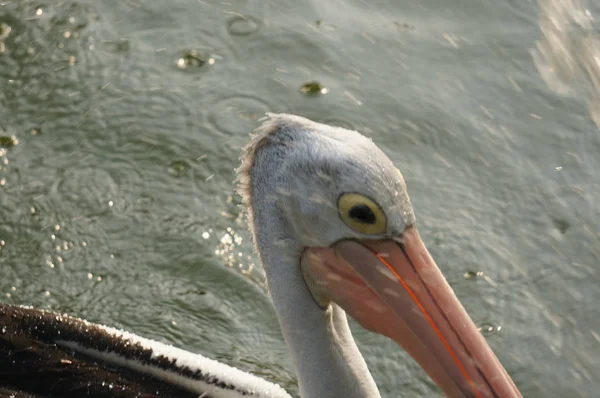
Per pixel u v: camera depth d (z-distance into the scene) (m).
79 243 11.70
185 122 13.10
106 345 8.65
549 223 12.38
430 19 14.50
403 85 13.66
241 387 8.65
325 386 7.85
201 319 11.13
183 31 14.25
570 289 11.74
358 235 7.40
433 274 7.37
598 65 13.16
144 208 12.14
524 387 10.77
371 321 7.51
